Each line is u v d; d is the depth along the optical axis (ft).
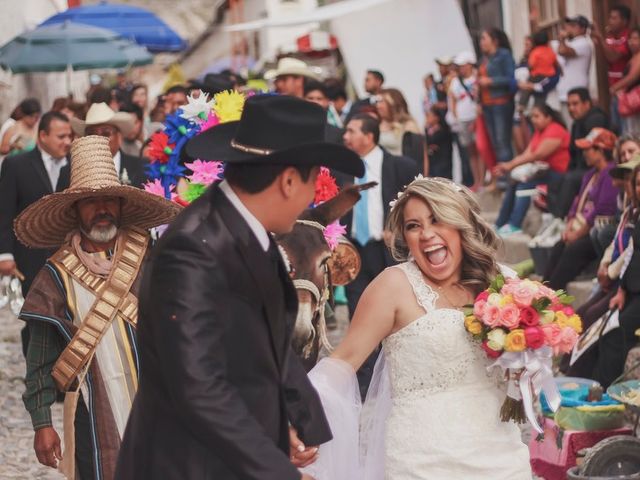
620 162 30.04
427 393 15.61
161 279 11.10
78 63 63.67
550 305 15.38
